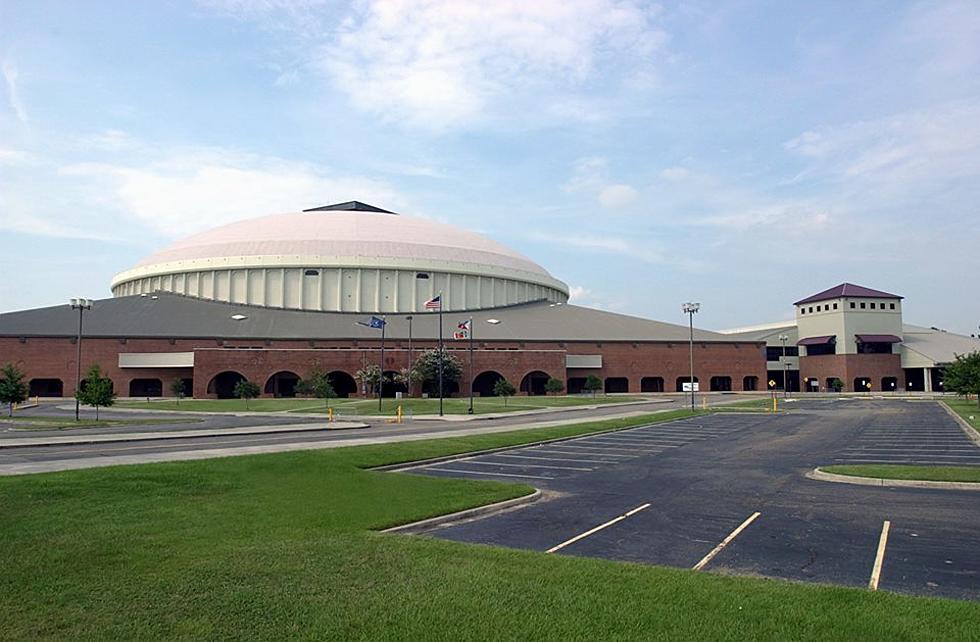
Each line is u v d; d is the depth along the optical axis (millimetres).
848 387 98438
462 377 78375
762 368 92438
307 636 6816
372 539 10961
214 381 74000
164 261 96562
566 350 85562
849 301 100375
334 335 79250
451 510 13695
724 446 27734
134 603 7750
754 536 12023
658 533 12281
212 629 6984
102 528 11352
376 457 21828
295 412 52312
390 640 6723
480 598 7953
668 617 7332
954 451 25203
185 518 12305
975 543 11430
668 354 89188
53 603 7750
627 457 24078
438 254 98500
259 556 9789
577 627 7031
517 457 24125
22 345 74500
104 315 81000
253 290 92438
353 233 98000
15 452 23594
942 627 7023
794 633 6859
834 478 18516
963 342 100375
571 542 11617
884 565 10148
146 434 31047
